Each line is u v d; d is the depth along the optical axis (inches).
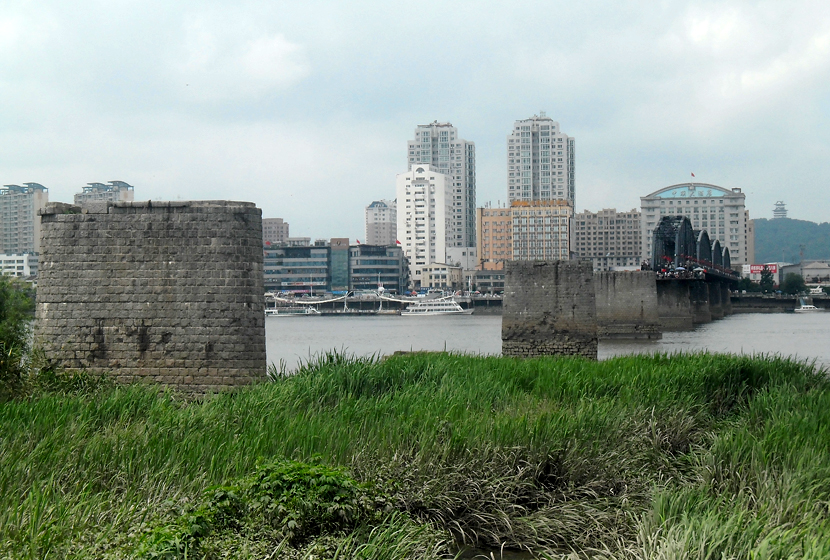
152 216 1421.0
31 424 912.9
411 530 731.4
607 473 953.5
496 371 1473.9
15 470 767.1
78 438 883.4
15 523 657.6
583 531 836.6
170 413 1015.6
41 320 1438.2
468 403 1117.7
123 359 1413.6
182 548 623.5
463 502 856.3
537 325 2650.1
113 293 1421.0
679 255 5743.1
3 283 1828.2
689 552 654.5
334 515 714.8
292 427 928.3
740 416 1229.7
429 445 913.5
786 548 652.7
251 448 855.1
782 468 876.0
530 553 811.4
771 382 1385.3
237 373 1400.1
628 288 4195.4
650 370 1444.4
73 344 1423.5
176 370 1406.3
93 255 1428.4
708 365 1457.9
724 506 782.5
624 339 4183.1
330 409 1121.4
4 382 1241.4
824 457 892.0
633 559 708.0
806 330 5236.2
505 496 880.9
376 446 917.8
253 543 660.7
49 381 1320.1
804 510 767.7
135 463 816.3
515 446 941.2
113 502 740.7
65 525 661.9
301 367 1398.9
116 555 610.9
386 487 813.2
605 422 1058.1
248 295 1417.3
